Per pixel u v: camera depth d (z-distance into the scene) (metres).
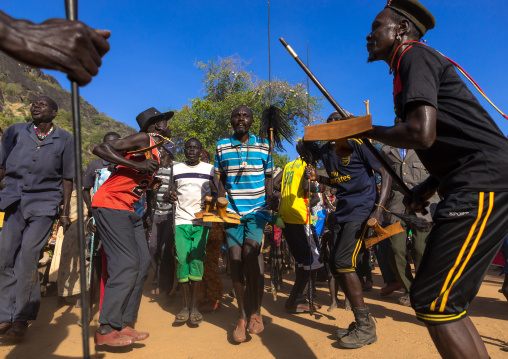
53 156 3.78
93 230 4.22
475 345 1.67
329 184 3.87
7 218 3.64
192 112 28.14
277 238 5.81
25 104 114.38
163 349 3.22
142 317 4.26
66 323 3.91
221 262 8.72
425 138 1.61
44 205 3.68
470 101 1.74
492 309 4.63
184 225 4.18
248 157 3.88
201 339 3.49
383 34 2.04
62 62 0.99
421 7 1.98
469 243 1.64
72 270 4.52
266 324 3.93
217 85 29.06
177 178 4.36
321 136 1.83
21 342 3.33
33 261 3.52
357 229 3.40
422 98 1.63
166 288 4.87
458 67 1.89
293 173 4.55
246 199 3.82
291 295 4.41
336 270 3.43
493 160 1.66
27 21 1.00
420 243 4.42
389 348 3.19
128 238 3.24
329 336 3.54
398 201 4.77
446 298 1.66
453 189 1.73
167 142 5.15
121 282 3.14
